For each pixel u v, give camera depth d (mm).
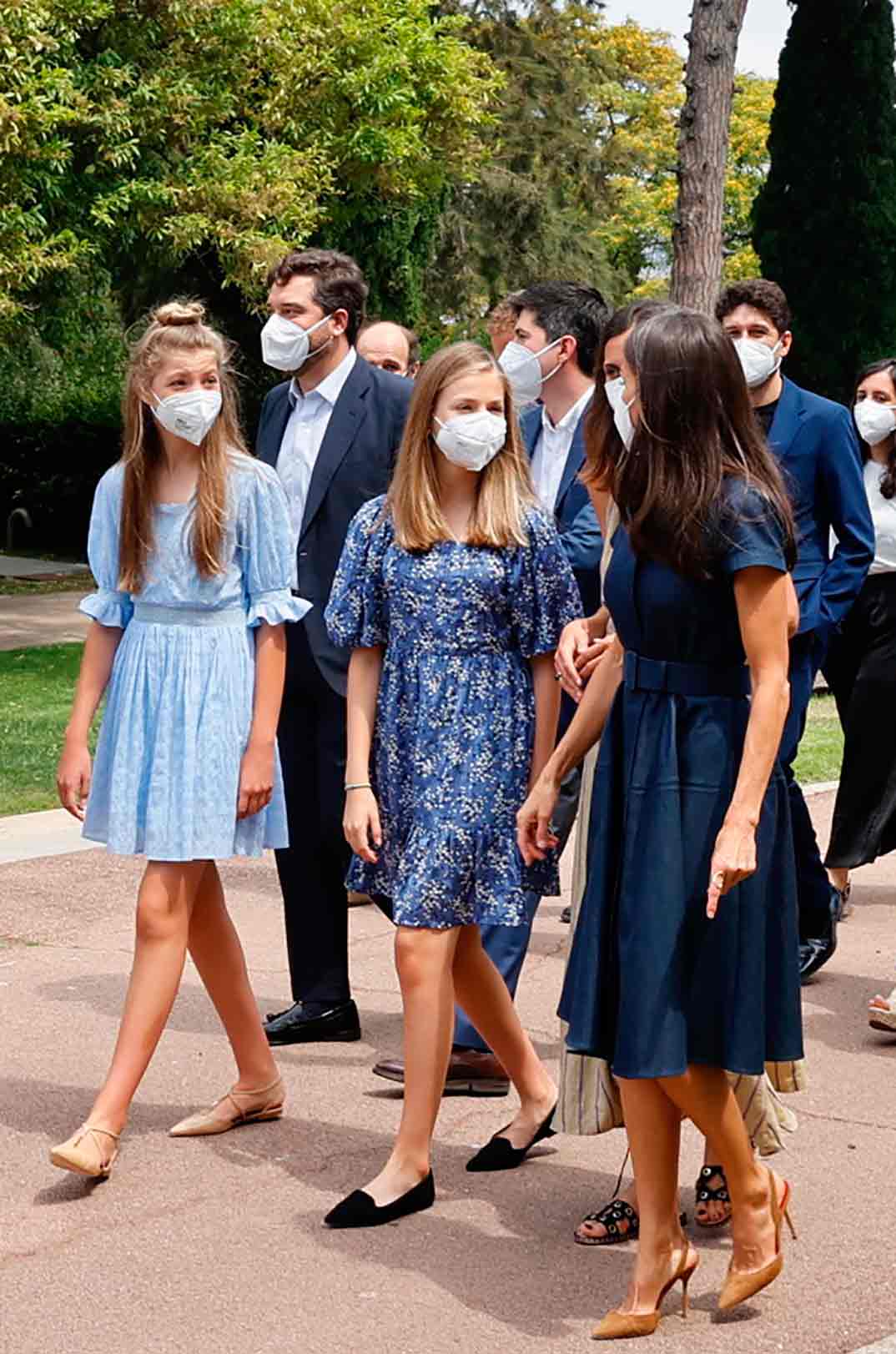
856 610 6832
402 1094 5059
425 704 4266
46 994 5980
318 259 5465
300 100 18188
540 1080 4570
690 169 14781
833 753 10797
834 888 6691
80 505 25109
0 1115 4859
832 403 5797
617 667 3922
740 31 14766
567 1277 3893
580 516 5188
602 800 3637
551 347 5246
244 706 4562
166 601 4539
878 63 17141
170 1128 4781
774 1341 3582
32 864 7781
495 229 33969
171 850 4434
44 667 14266
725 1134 3604
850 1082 5191
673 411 3443
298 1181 4418
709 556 3445
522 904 4250
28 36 14305
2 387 26094
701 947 3520
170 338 4445
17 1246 4031
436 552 4277
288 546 4621
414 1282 3854
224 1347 3555
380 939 6773
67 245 16281
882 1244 4066
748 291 5617
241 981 4742
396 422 5469
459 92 19688
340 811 5395
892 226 17156
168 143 17094
